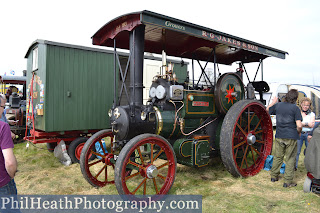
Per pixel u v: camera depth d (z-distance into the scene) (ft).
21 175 14.84
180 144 12.00
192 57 17.42
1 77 29.94
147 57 25.03
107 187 12.33
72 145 17.40
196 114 13.14
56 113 17.62
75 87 18.60
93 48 19.49
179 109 12.41
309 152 10.43
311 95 34.81
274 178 13.00
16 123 23.58
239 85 15.11
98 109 19.80
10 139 6.06
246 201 10.46
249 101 13.74
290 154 12.11
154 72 25.80
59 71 17.81
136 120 10.92
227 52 18.11
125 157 9.38
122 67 23.80
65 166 16.83
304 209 9.71
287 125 12.07
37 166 16.74
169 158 10.98
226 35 13.25
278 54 17.21
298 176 13.97
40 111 17.31
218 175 14.32
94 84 19.62
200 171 14.96
